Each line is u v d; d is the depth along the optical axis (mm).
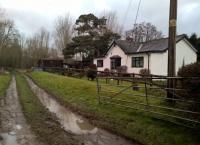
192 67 7656
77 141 7398
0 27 60594
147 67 28406
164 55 26703
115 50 34438
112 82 20797
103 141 7453
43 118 10281
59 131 8406
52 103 14297
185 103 7984
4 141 7289
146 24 63656
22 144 7043
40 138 7590
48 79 28297
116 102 11531
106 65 36656
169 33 9984
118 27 57531
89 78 25656
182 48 27953
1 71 50438
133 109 10055
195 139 6664
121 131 8172
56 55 67188
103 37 43875
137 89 14125
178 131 7293
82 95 14969
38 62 67250
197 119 7262
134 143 7258
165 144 6691
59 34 62906
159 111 9016
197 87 7215
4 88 20938
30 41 85000
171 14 9906
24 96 16500
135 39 62250
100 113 10531
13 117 10398
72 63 47188
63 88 19234
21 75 45906
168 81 9438
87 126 9188
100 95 13406
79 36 46000
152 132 7520
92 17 47219
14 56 74062
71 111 11969
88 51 44875
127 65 31719
